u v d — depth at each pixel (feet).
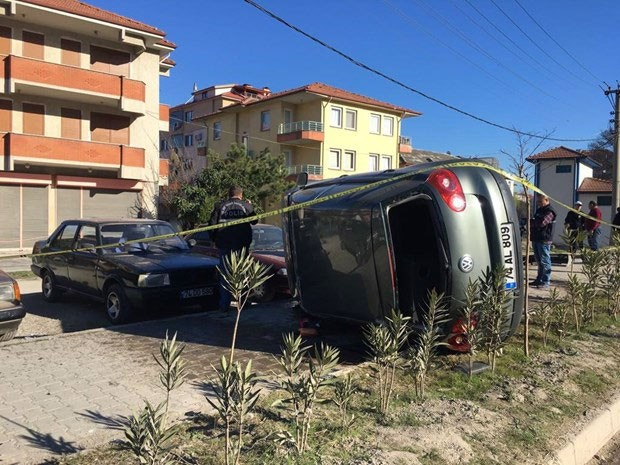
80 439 10.93
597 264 22.53
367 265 16.46
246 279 10.46
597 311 24.91
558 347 19.13
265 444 10.63
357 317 17.49
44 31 79.56
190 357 17.15
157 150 91.97
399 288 17.67
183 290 24.72
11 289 20.48
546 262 31.73
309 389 10.70
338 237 17.28
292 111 131.75
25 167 78.69
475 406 13.42
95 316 27.66
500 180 16.57
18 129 78.84
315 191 18.98
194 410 12.46
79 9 80.59
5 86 74.08
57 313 28.48
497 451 11.34
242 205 23.85
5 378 14.84
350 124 129.59
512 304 16.06
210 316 23.57
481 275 15.60
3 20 76.07
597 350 19.15
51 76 76.64
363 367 16.24
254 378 10.66
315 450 10.53
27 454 10.21
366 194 16.69
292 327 21.48
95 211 85.30
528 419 13.03
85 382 14.52
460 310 15.49
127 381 14.61
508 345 18.89
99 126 86.33
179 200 89.15
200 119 156.15
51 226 80.94
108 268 25.57
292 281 20.04
